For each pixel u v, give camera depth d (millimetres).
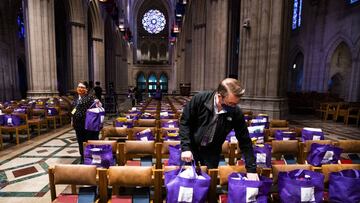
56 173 2629
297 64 23750
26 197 3691
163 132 5086
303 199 2182
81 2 19203
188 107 2371
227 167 2650
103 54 25547
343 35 17734
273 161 4098
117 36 37219
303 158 4059
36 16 13094
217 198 2742
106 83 32812
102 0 20734
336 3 18328
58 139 7742
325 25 19484
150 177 2598
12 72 21766
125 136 5082
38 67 13305
